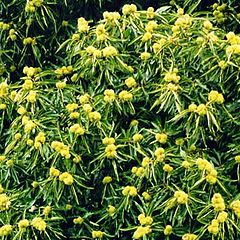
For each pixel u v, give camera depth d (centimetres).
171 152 374
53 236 377
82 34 405
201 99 375
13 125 393
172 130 380
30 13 447
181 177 366
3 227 368
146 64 386
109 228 389
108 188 386
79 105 392
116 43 391
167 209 354
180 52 379
